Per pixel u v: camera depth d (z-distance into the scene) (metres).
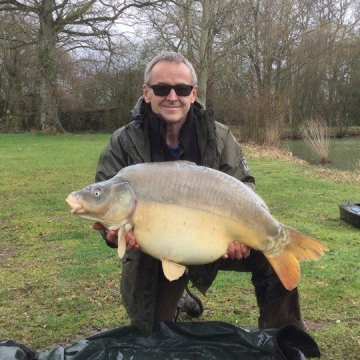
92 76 31.05
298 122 26.91
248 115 20.94
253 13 25.44
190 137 2.95
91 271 4.78
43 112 26.70
